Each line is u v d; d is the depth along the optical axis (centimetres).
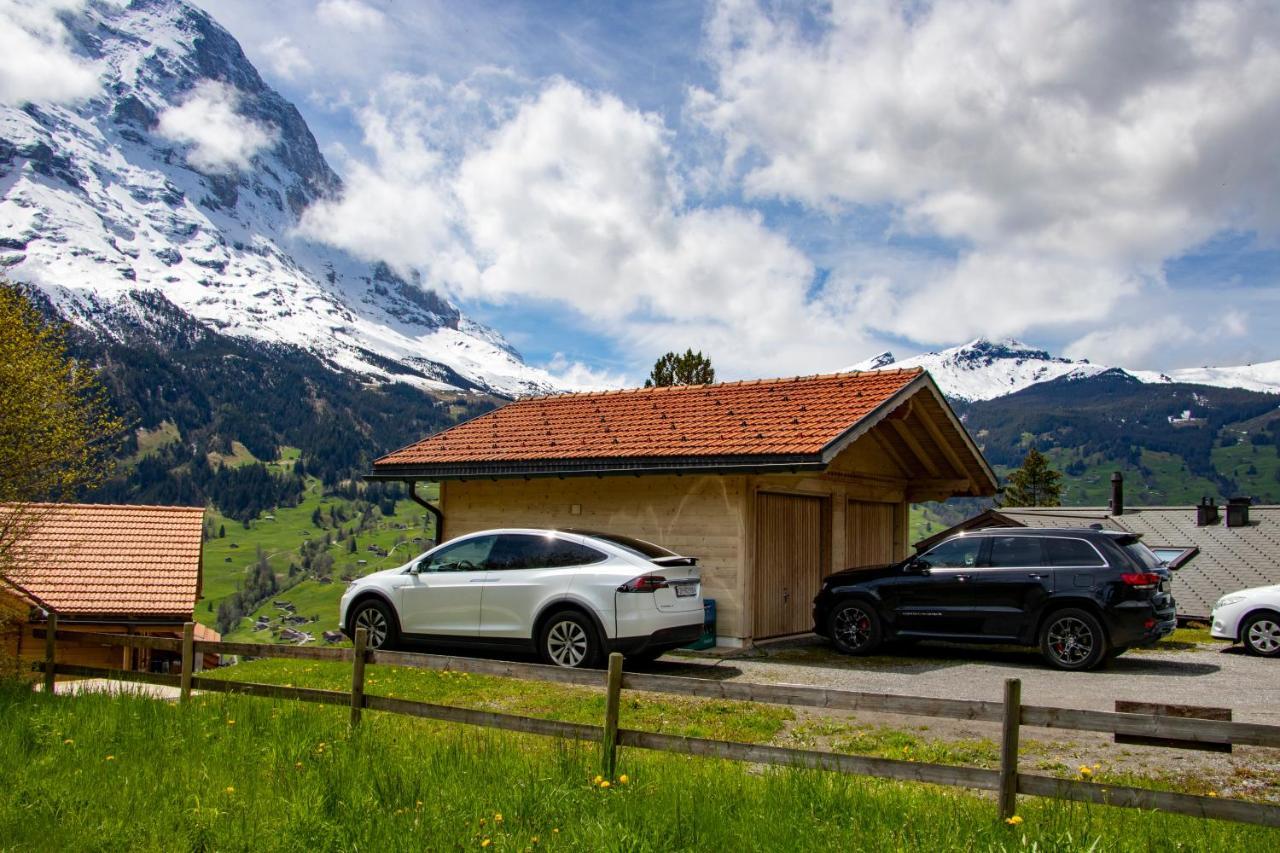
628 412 1886
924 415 1834
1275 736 544
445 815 631
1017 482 7681
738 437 1605
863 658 1483
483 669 830
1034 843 537
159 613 2556
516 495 1809
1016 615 1401
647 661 1429
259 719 926
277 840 598
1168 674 1352
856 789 661
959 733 980
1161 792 558
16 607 1330
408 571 1424
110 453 1585
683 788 672
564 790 652
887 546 2045
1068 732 980
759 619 1622
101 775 750
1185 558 2948
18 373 1454
